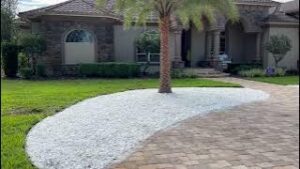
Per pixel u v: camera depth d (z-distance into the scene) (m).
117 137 8.48
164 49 15.45
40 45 23.67
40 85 18.91
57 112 11.33
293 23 28.58
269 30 28.45
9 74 24.33
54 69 25.02
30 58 25.42
